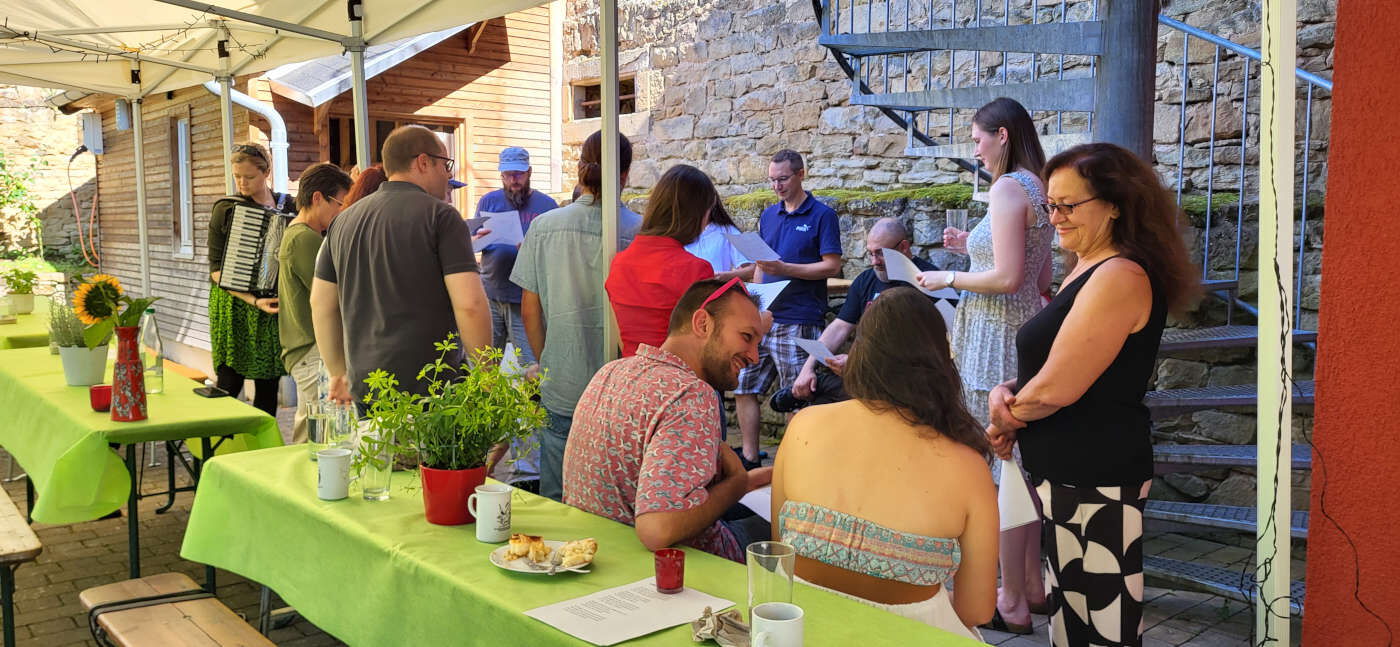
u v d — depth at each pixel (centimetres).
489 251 559
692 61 826
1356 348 183
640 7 865
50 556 425
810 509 202
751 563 160
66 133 1479
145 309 338
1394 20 176
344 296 332
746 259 484
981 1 640
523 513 238
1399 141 175
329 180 441
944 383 201
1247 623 351
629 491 234
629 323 313
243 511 268
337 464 247
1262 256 184
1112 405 234
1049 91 448
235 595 380
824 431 205
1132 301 227
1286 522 186
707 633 165
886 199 622
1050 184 241
